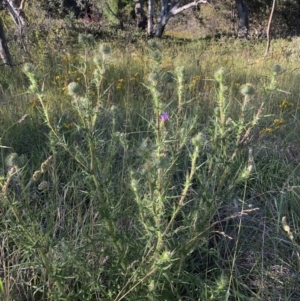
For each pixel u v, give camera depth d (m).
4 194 2.08
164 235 2.22
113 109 2.78
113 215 2.33
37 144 4.06
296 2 24.12
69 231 2.87
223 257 3.04
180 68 2.54
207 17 24.41
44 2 10.75
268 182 3.78
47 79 5.79
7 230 2.20
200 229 2.42
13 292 2.55
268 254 3.06
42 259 2.41
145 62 6.58
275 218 3.34
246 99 2.49
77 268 2.56
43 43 7.57
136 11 22.52
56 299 2.32
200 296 2.57
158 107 2.29
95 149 2.35
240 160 3.79
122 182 3.00
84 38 2.59
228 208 3.24
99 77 2.43
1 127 4.14
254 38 17.50
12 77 6.19
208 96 5.24
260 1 24.16
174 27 24.80
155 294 2.32
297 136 4.52
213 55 9.23
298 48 11.32
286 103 4.94
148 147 2.08
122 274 2.40
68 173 3.40
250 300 2.58
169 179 2.28
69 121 4.43
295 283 2.84
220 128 2.50
